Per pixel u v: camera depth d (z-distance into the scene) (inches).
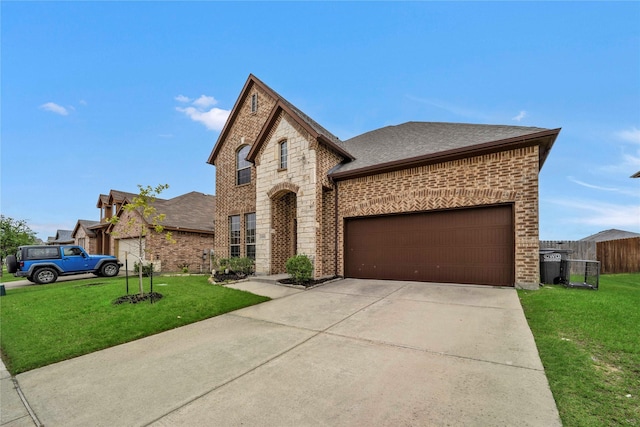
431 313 231.9
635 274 505.0
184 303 289.0
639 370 129.0
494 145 312.5
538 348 156.7
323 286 369.4
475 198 331.0
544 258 324.8
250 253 555.5
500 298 265.3
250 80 575.5
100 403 126.2
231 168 605.6
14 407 127.3
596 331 170.9
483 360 146.9
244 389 130.5
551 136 287.3
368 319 226.1
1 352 196.4
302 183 425.1
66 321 247.8
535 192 300.2
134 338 211.3
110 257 593.6
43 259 521.0
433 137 434.0
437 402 111.6
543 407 105.1
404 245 381.1
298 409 111.9
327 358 159.3
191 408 117.4
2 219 924.0
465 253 339.0
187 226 718.5
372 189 406.3
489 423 97.7
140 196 310.2
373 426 98.8
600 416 98.6
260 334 205.9
